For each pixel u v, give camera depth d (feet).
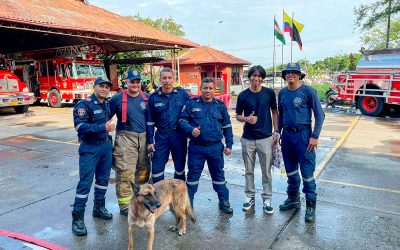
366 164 23.08
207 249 12.55
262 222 14.64
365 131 35.88
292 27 66.85
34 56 71.92
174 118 15.40
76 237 13.61
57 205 16.79
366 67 50.55
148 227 11.83
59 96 67.36
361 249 12.35
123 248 12.79
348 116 49.24
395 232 13.55
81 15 66.44
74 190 18.79
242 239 13.23
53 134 35.88
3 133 36.83
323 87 91.45
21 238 13.48
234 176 20.89
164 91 15.46
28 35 73.15
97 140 14.02
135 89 15.08
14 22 47.29
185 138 15.88
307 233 13.58
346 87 52.16
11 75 55.42
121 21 78.23
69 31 55.93
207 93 14.70
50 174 21.71
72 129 38.99
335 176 20.56
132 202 11.77
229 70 113.80
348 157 24.91
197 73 107.45
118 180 15.47
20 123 44.60
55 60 66.74
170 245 12.88
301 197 17.42
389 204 16.26
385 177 20.27
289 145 15.21
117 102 15.08
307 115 14.83
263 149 15.35
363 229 13.82
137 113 15.16
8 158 25.93
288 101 14.97
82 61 67.67
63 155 26.58
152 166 15.96
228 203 15.67
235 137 33.27
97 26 60.13
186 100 15.69
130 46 85.40
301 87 14.76
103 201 15.25
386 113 49.93
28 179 20.76
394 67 48.14
